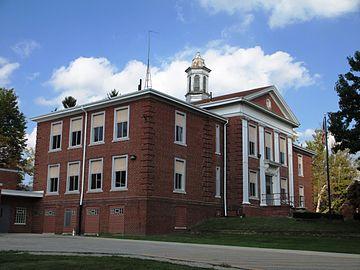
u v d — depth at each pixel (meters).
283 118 49.75
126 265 13.78
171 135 36.91
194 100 58.44
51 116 42.25
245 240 29.33
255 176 44.16
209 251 21.55
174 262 16.28
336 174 69.81
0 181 41.81
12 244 22.59
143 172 34.19
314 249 24.66
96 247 22.09
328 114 35.09
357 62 34.00
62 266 13.19
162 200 34.91
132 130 35.81
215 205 40.72
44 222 40.78
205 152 40.44
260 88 48.56
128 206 34.59
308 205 58.19
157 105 36.00
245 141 43.22
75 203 38.50
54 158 41.50
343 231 31.22
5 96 61.00
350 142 33.34
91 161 38.34
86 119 39.53
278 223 34.56
